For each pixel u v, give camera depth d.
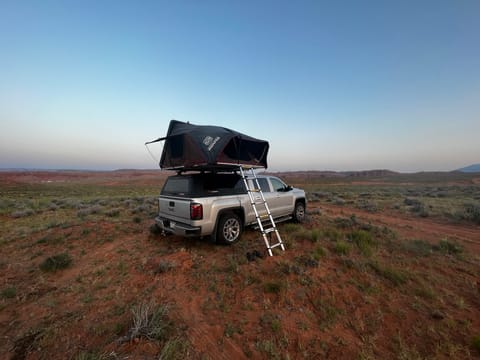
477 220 8.50
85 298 3.27
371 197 19.05
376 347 2.49
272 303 3.12
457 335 2.66
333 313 2.97
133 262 4.45
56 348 2.30
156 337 2.39
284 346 2.43
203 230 4.61
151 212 9.69
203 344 2.39
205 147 4.30
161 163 5.64
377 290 3.47
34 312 2.95
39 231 6.74
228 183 5.30
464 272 4.16
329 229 6.15
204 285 3.55
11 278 3.93
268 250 4.59
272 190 6.42
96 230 6.61
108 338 2.42
